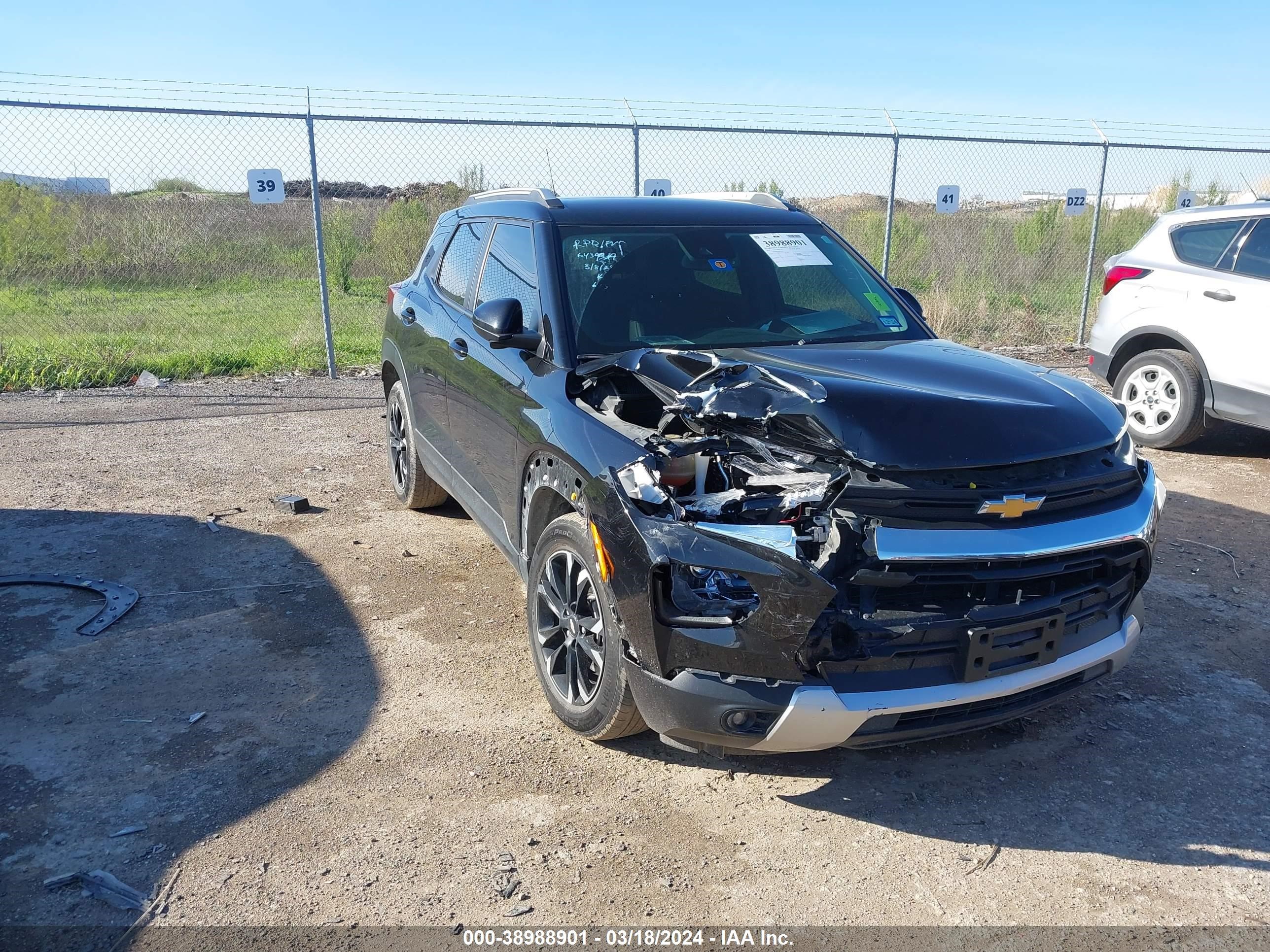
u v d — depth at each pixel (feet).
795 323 13.82
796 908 8.90
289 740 11.53
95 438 25.55
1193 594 16.24
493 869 9.35
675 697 9.59
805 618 8.87
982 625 9.40
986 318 42.50
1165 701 12.79
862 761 11.38
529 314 13.35
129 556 17.34
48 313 41.93
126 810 10.13
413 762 11.12
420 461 18.89
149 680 12.90
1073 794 10.75
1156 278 24.89
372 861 9.42
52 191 36.37
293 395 30.94
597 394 11.82
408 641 14.20
